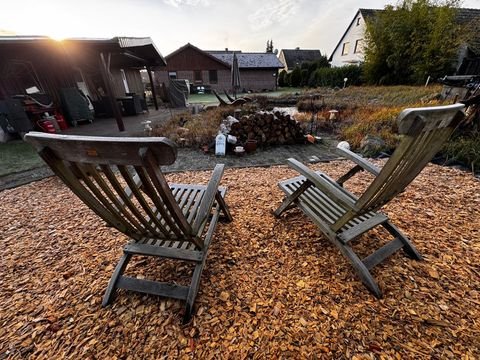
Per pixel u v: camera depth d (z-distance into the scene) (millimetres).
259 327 1114
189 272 1462
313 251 1603
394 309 1174
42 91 6371
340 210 1576
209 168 3430
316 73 17812
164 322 1148
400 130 832
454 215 1930
